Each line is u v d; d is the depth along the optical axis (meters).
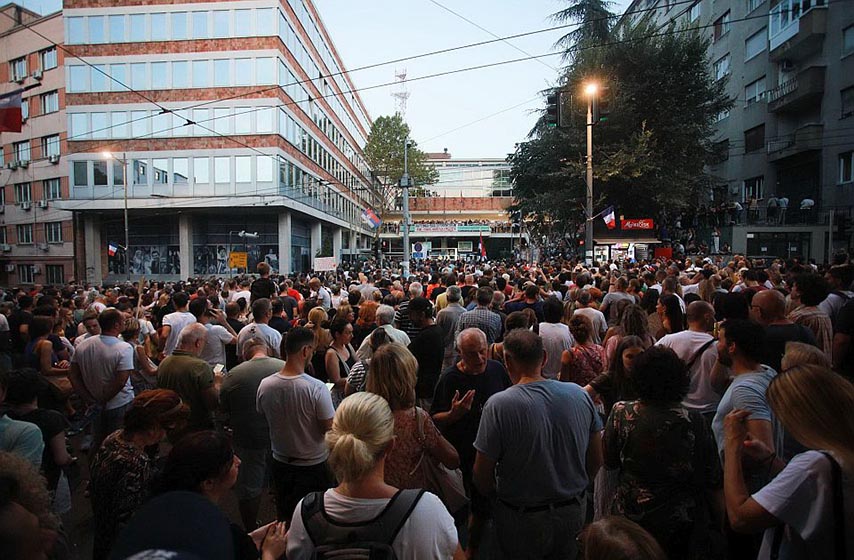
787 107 26.17
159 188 30.03
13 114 9.38
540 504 2.73
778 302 4.17
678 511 2.60
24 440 2.97
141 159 30.09
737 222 27.91
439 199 75.38
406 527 1.83
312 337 3.74
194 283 12.50
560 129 26.45
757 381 2.88
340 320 5.30
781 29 26.25
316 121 38.91
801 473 1.77
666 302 5.04
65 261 34.53
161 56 29.86
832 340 4.74
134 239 32.41
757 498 1.86
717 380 3.67
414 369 3.12
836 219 18.92
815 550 1.72
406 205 25.00
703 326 4.04
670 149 26.03
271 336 5.66
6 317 8.59
